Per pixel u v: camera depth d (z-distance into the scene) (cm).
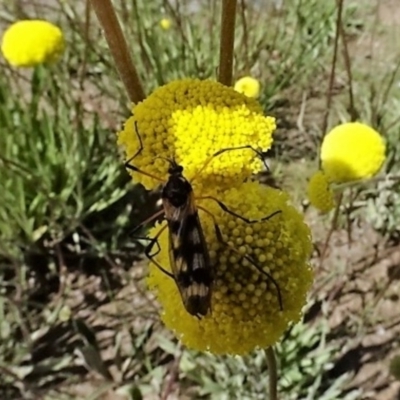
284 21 23
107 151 20
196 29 22
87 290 19
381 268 19
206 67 22
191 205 8
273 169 21
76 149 19
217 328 8
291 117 22
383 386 16
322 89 23
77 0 24
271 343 8
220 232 8
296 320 8
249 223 8
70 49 22
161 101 8
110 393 17
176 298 8
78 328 17
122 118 21
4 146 19
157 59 20
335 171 12
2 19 24
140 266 19
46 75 19
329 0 23
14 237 19
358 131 12
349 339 17
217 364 16
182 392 17
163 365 17
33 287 19
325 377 17
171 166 8
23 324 17
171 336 18
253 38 22
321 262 17
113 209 20
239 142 8
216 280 8
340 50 23
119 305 18
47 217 19
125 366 17
